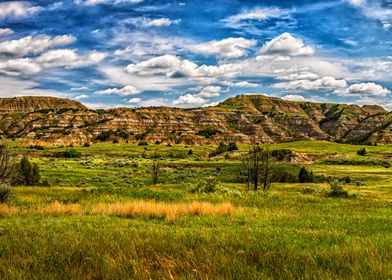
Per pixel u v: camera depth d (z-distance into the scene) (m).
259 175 57.84
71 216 18.31
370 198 38.31
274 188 58.91
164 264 7.87
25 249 9.77
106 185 73.31
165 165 130.50
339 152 177.12
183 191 36.34
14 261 8.31
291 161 142.50
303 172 83.94
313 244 10.90
